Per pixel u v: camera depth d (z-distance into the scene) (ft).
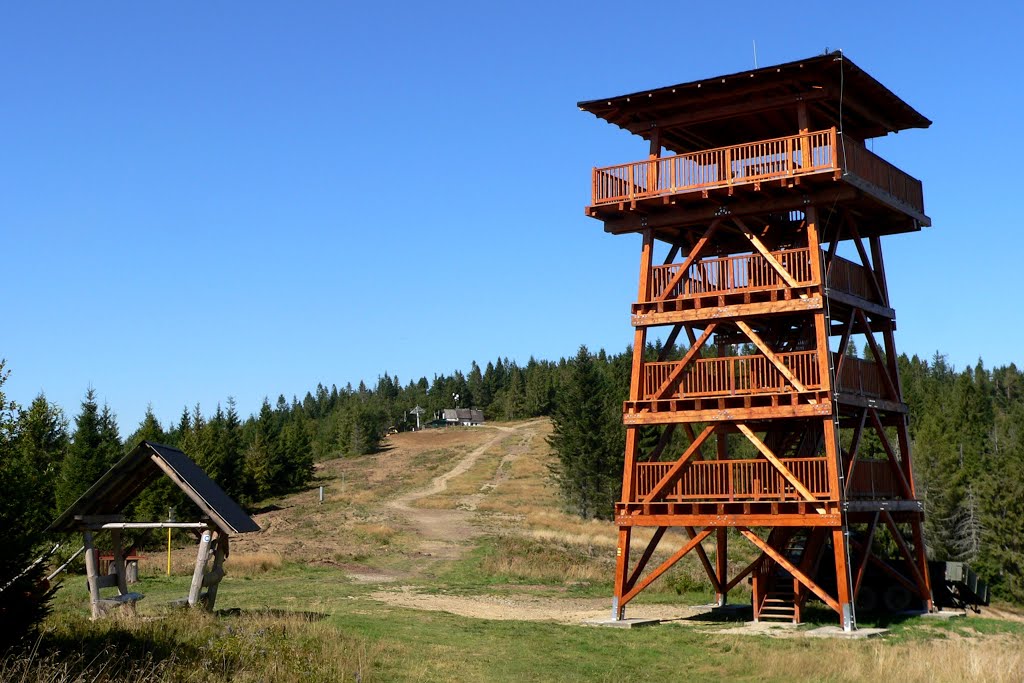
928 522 258.78
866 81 104.42
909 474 116.47
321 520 261.44
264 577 153.69
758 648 86.07
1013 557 234.58
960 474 266.16
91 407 242.58
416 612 103.30
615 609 107.96
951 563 122.31
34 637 59.21
